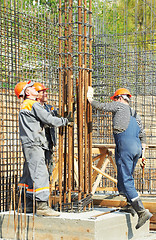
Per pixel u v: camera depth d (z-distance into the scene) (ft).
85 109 19.93
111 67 34.19
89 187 20.34
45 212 18.15
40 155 18.42
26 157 18.48
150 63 34.58
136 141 19.79
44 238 18.11
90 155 20.27
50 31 27.58
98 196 26.27
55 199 20.24
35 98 19.48
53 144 19.79
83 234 17.38
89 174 20.29
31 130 18.39
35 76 26.78
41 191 18.19
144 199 25.93
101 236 17.67
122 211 20.61
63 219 17.79
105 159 28.30
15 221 18.83
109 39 35.55
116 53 34.40
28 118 18.51
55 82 28.17
